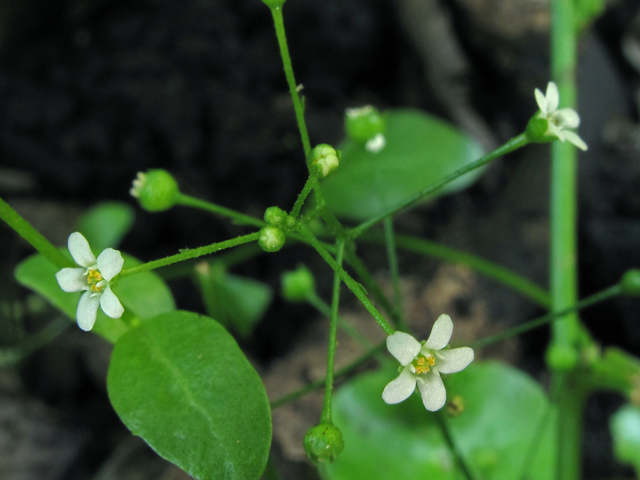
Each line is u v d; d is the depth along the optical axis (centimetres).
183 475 6
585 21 6
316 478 6
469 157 6
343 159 6
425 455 6
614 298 7
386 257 7
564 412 6
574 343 6
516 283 6
